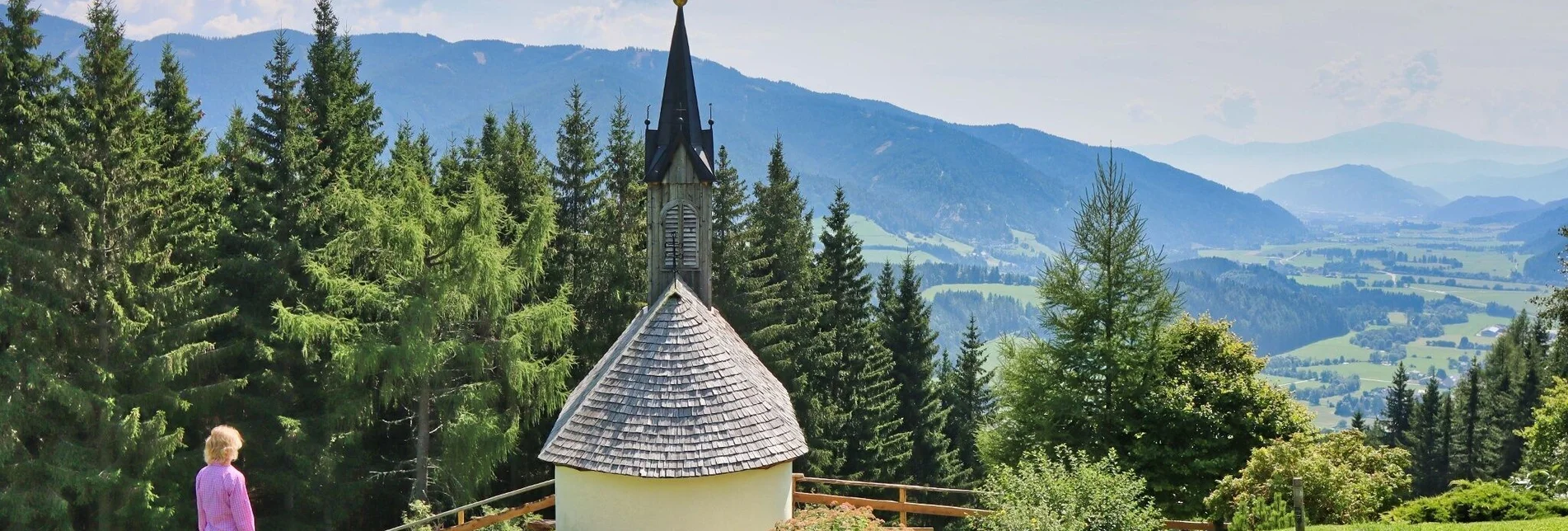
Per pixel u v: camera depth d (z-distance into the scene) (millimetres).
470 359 27047
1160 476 27688
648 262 28203
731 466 17125
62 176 24109
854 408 44906
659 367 17953
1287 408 28172
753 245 44250
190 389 25969
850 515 17031
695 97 27984
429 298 26094
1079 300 29344
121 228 25031
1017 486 18906
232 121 38188
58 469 23578
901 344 52219
